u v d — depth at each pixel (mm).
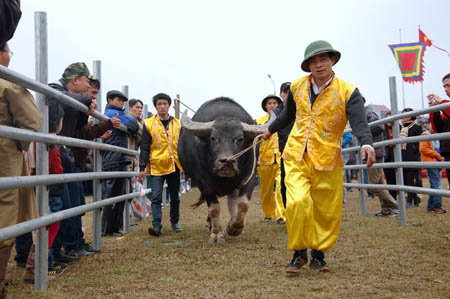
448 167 5355
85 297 3359
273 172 7699
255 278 3791
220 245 5570
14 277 4102
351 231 6133
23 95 3416
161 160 6953
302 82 3947
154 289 3549
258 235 6309
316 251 4062
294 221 3740
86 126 5250
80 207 4496
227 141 5535
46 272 3664
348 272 3883
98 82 6199
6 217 3215
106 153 7020
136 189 9023
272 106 7977
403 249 4777
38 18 3779
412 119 9133
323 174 3838
